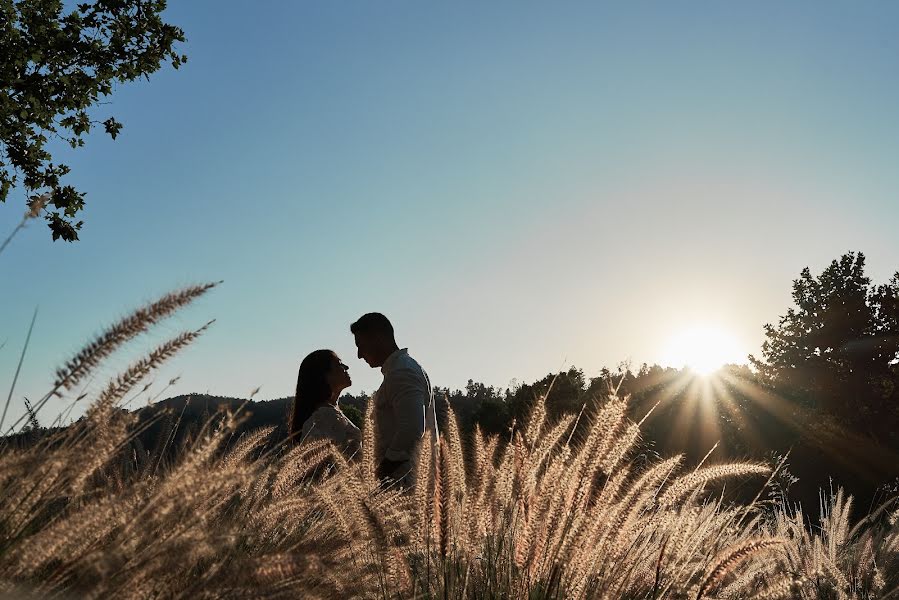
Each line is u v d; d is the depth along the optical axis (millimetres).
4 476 1493
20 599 1368
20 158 17609
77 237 18016
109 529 1553
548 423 2693
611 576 2516
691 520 2721
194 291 1510
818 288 52531
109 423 1629
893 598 3535
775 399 36812
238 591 1570
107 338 1465
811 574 3133
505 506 2619
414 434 4223
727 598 2643
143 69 19484
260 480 2303
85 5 18938
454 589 2393
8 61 17969
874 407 42812
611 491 2512
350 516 2354
